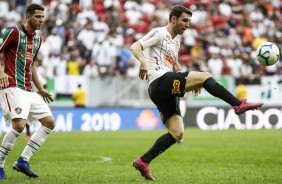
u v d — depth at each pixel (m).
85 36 65.75
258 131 53.25
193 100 60.72
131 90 60.72
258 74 66.12
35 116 20.98
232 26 75.81
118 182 19.69
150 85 20.23
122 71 63.88
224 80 61.91
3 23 66.94
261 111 59.81
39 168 24.78
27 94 20.64
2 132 51.75
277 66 69.00
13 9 70.31
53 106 57.22
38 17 20.52
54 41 64.12
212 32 73.25
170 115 20.23
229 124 59.66
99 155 31.30
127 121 58.28
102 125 57.09
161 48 20.28
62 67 61.78
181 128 20.09
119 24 70.88
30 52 20.78
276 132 51.56
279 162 27.66
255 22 76.56
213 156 30.69
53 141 40.97
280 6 81.25
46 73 61.59
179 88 19.33
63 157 30.05
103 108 57.22
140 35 70.19
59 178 20.92
